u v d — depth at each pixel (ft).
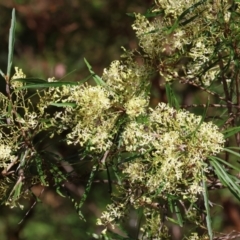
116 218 3.71
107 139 3.33
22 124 3.44
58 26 8.47
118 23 8.34
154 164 3.22
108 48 8.52
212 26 3.35
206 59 3.40
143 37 3.43
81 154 3.49
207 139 3.18
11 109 3.36
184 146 3.18
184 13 3.30
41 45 8.55
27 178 3.52
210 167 3.50
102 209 8.09
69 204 8.22
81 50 8.55
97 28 8.45
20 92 3.47
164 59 3.48
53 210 8.17
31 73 8.51
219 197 7.29
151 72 3.44
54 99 3.40
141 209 3.61
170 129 3.22
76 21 8.45
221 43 3.34
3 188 3.51
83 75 8.54
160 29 3.38
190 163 3.19
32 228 8.07
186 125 3.20
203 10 3.37
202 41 3.37
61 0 8.37
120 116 3.27
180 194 3.46
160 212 3.67
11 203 3.52
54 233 8.13
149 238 3.59
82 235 8.11
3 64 8.58
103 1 8.25
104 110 3.27
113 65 3.38
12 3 8.37
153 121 3.24
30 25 8.44
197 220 3.62
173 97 3.28
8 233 8.02
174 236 4.82
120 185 3.49
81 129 3.28
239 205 7.44
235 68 3.51
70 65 8.53
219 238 3.66
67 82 3.25
